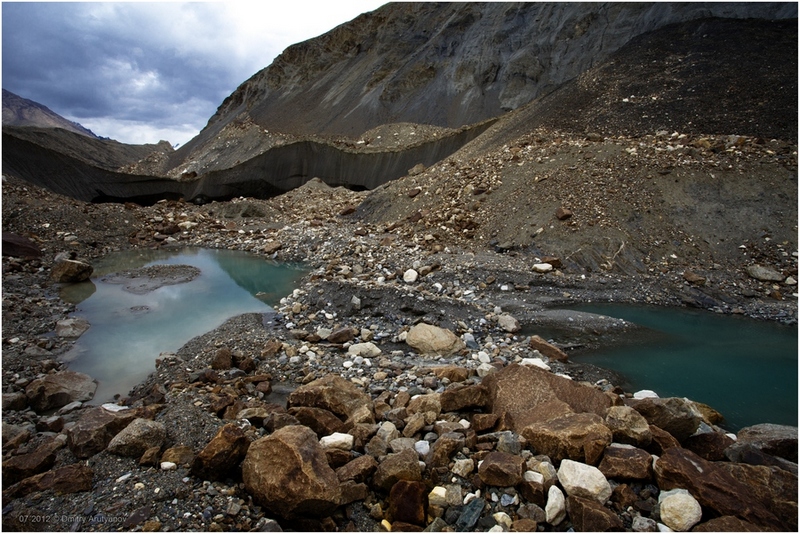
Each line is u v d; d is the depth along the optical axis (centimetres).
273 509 341
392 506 352
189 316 1017
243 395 609
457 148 3247
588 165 1627
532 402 473
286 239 1819
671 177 1472
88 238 1723
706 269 1230
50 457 407
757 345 875
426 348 789
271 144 4378
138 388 664
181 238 1941
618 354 827
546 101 2791
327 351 788
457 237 1555
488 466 375
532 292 1141
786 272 1179
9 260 1316
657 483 372
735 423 607
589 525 325
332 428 471
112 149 6712
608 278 1216
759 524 325
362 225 1928
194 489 360
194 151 6084
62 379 653
